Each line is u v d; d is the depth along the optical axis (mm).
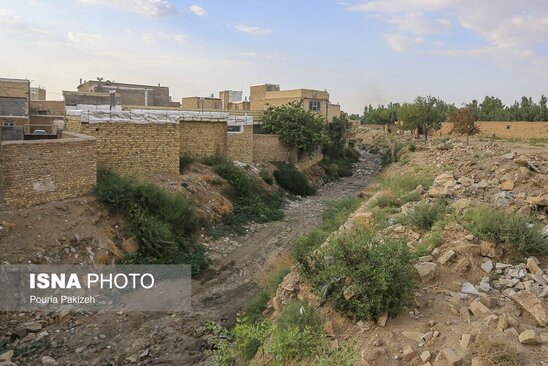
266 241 17438
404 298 6711
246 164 26312
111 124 18000
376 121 96750
